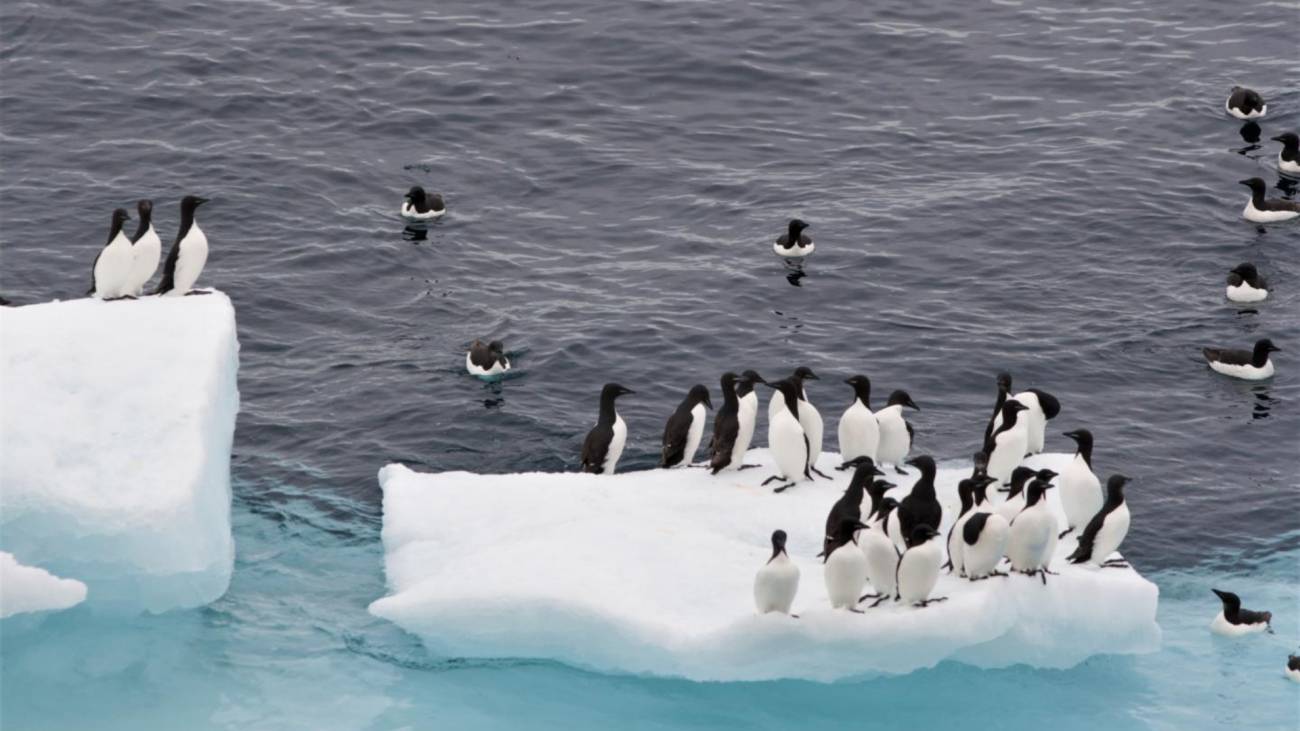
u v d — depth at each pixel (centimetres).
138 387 2316
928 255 3459
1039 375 3025
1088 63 4375
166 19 4400
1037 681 2183
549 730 2109
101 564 2214
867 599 2084
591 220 3616
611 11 4609
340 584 2395
